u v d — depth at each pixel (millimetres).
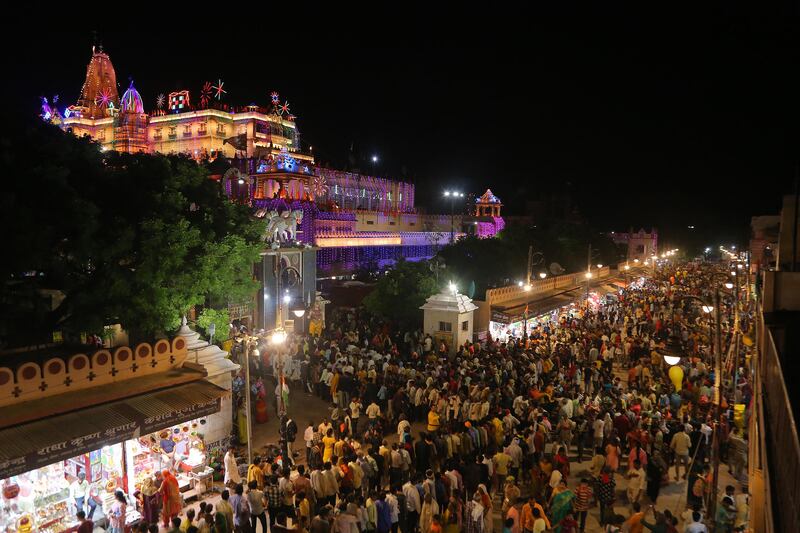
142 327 16609
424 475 14133
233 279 20812
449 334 28422
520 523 12336
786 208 13867
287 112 85312
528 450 15938
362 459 14812
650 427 17297
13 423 12375
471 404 18672
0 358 16328
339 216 59375
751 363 22312
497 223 84062
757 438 12039
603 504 14078
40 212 13781
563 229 67375
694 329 34156
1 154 13945
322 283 50000
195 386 15734
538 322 36469
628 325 34438
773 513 6406
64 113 80125
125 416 13695
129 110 76438
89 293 15445
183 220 17391
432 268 36281
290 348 25641
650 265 88875
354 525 11836
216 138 74875
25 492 12750
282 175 36188
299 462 17625
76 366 14039
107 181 16781
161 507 13922
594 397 21344
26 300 14531
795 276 12531
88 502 13289
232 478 15484
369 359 23844
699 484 14156
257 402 20734
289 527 13797
